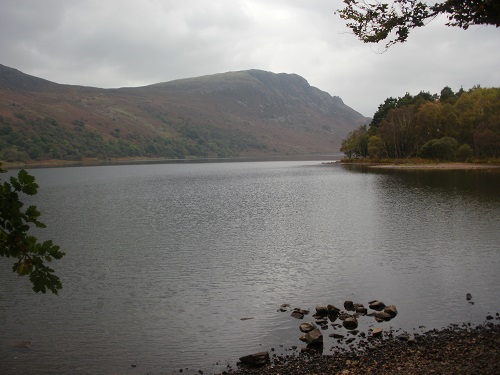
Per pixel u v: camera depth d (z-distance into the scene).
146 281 20.97
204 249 27.69
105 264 24.34
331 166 159.12
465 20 10.65
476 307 16.02
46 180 110.31
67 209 50.81
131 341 14.25
